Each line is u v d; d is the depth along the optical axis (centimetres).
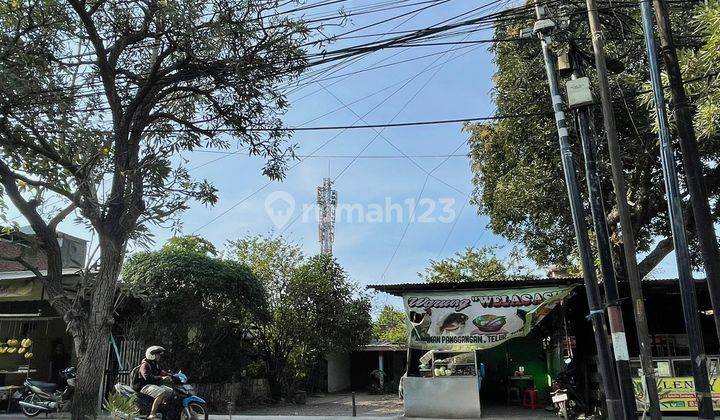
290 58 854
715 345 1355
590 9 732
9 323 1655
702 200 546
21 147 745
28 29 755
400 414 1451
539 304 1259
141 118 827
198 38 786
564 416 1218
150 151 809
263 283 1842
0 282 1455
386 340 3011
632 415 636
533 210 1459
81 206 730
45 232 725
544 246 1692
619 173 682
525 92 1299
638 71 1135
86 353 705
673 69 580
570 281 1259
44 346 1727
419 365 1419
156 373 1085
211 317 1541
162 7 757
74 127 731
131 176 766
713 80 705
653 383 642
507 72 1341
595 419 1187
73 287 1083
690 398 1209
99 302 722
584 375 1288
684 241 558
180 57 873
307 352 1859
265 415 1449
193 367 1503
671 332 1412
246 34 800
